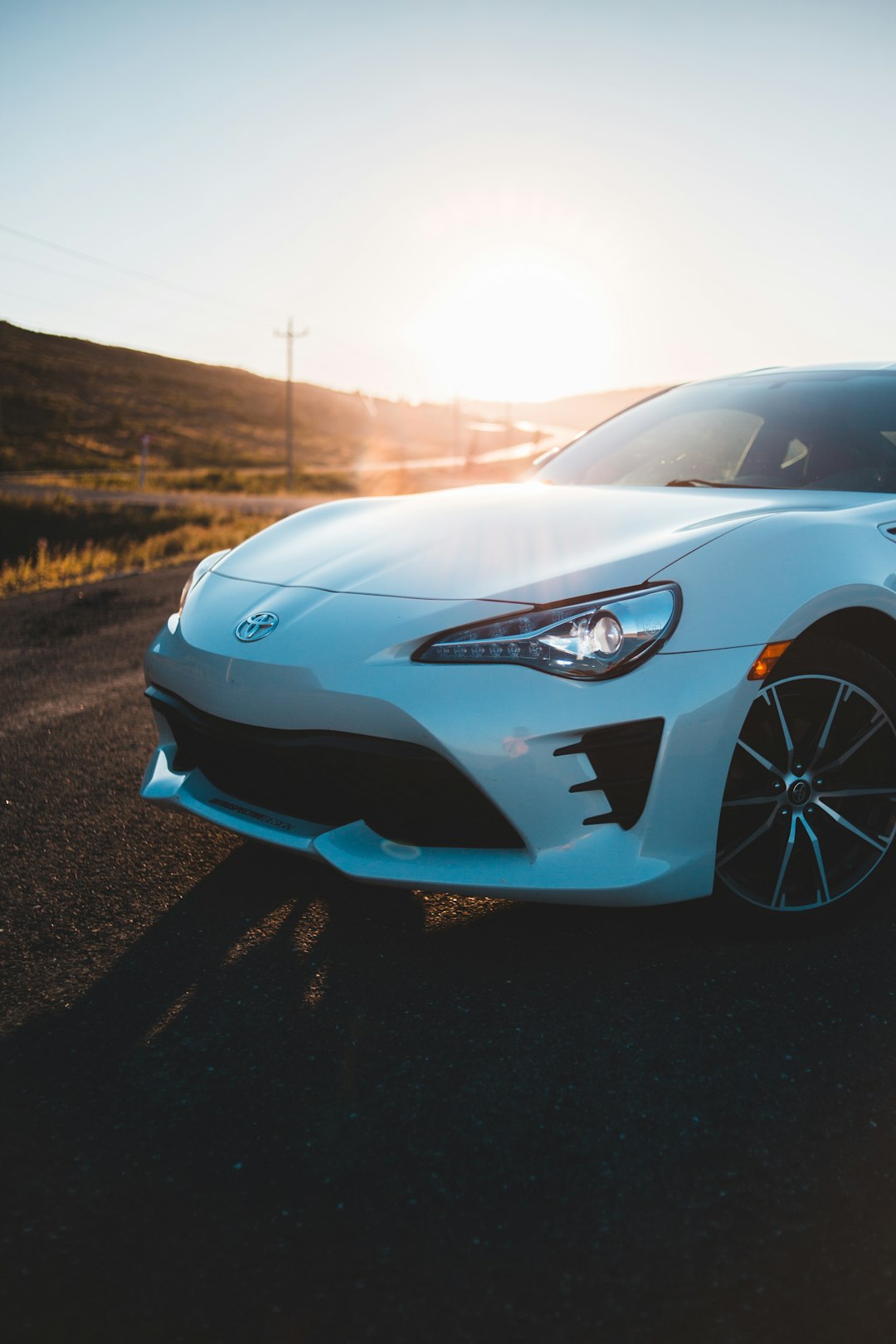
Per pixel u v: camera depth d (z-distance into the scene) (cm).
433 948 196
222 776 213
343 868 185
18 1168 136
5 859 241
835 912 202
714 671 177
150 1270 118
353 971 188
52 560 1064
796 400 291
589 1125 144
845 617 203
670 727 175
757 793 192
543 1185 132
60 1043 165
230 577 237
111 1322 111
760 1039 164
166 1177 134
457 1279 117
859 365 308
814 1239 122
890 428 262
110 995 180
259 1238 124
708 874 185
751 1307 112
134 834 259
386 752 179
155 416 8088
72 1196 130
